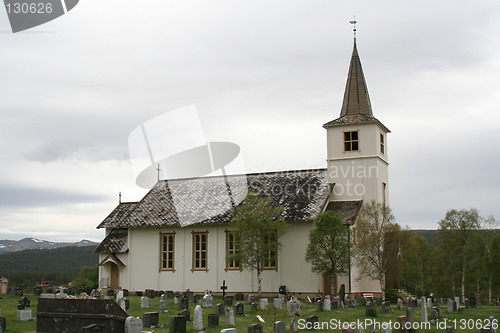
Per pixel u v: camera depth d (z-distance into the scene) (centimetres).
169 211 5378
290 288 4762
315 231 4441
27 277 8694
